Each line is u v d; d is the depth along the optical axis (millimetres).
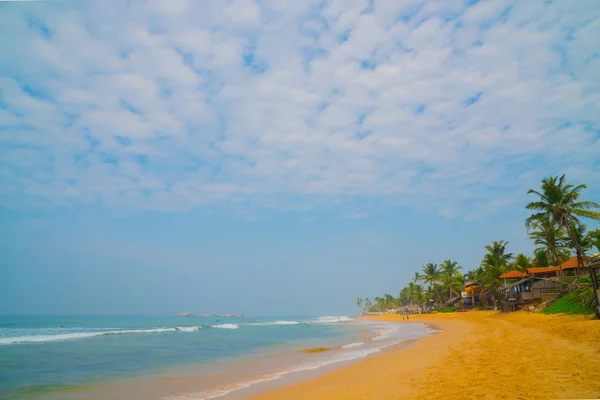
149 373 17344
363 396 10477
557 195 37375
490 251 62531
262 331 56500
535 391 8508
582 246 41688
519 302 47844
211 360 21828
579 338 16266
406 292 142500
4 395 13008
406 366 15312
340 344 31453
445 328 42375
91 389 13898
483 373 11359
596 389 8211
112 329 64812
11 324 94250
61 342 35188
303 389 12867
